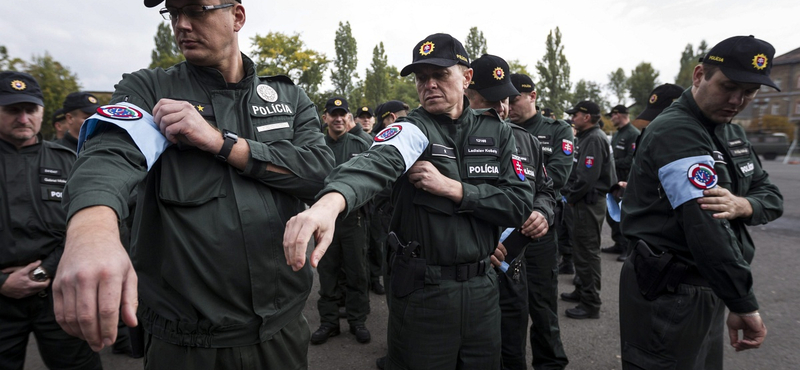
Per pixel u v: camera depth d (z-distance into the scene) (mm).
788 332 3246
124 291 713
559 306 4059
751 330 1597
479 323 1712
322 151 1313
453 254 1633
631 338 1887
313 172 1251
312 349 3328
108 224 774
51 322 2074
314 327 3725
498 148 1808
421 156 1657
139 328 1246
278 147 1194
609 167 3797
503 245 2098
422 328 1646
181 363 1126
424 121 1707
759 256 5285
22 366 2076
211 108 1172
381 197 2703
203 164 1108
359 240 3463
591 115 3896
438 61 1635
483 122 1876
